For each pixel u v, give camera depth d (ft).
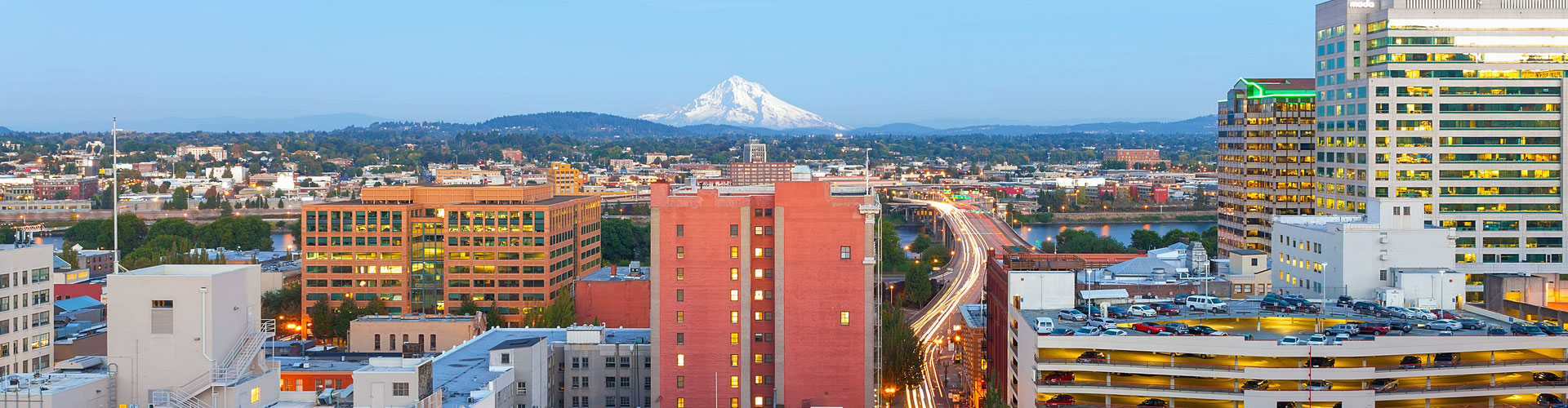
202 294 438.81
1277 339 547.49
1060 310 623.77
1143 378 550.36
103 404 434.30
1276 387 536.42
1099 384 552.82
